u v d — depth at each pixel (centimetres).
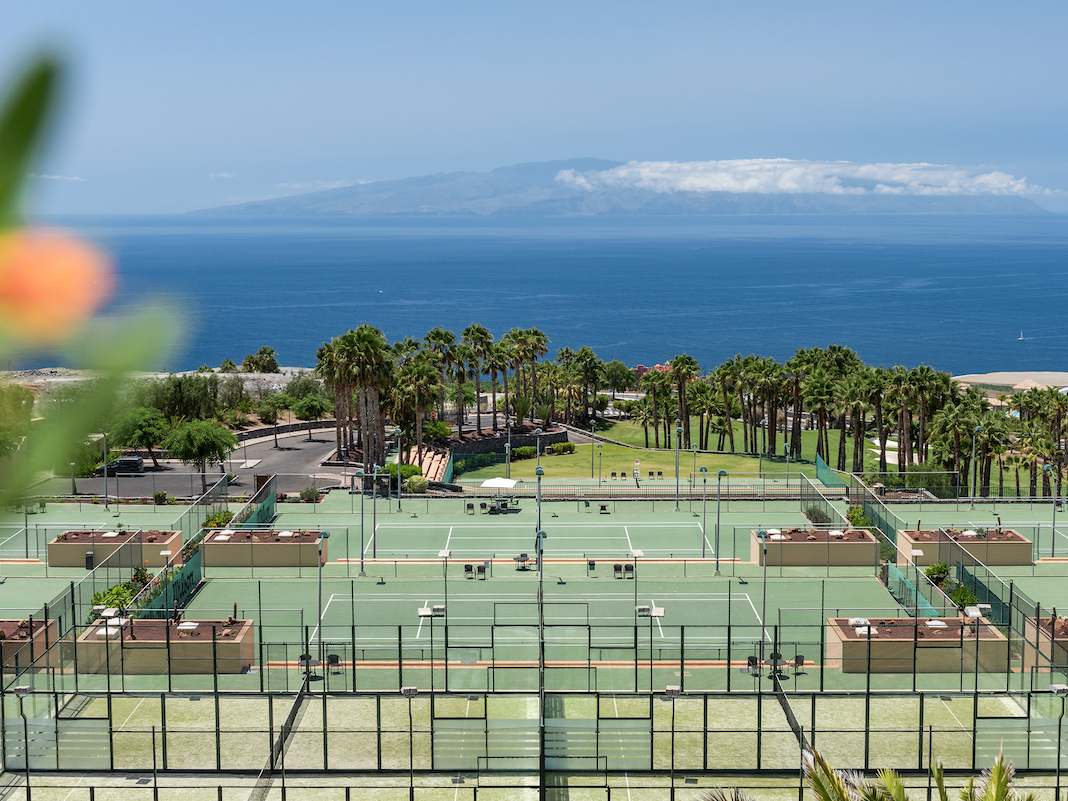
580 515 8344
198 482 10056
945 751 4078
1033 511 8494
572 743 4122
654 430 15375
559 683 4691
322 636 5262
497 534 7769
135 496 9375
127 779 3984
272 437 12775
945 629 4872
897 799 2628
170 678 4531
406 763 4069
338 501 8825
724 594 6212
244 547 6725
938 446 10675
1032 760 4053
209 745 4178
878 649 4831
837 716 4362
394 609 5853
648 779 3984
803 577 6600
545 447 13175
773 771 4006
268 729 4266
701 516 8256
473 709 4400
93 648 4794
